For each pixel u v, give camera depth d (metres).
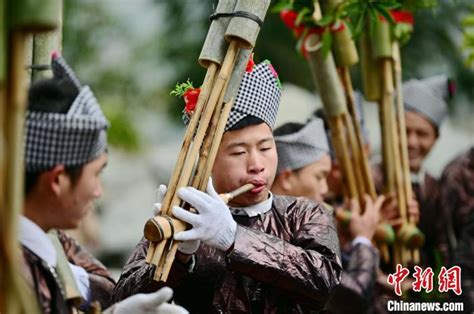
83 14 18.03
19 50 4.77
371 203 9.70
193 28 16.89
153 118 18.28
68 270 6.26
